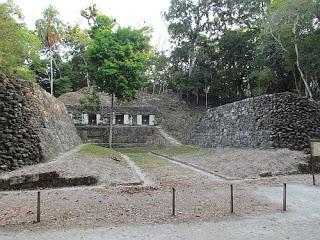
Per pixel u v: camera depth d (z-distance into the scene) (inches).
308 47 1008.2
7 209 347.3
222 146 1055.0
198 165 767.1
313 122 773.9
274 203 381.4
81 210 345.4
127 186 491.8
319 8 901.8
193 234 267.4
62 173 499.8
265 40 1134.4
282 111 770.8
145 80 1254.3
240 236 262.2
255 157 693.3
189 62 1728.6
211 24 1692.9
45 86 1918.1
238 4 1560.0
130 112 1567.4
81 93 1797.5
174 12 1672.0
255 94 1529.3
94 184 498.6
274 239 254.4
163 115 1644.9
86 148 894.4
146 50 1412.4
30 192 443.2
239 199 405.7
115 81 1176.8
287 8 933.8
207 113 1315.2
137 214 331.3
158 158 975.6
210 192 457.4
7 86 607.5
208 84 1740.9
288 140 746.2
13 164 538.6
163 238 257.4
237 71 1633.9
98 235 265.1
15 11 902.4
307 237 258.4
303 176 579.2
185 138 1478.8
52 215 324.8
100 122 1536.7
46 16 1416.1
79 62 2003.0
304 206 365.1
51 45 1523.1
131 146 1370.6
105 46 1168.2
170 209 352.5
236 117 984.9
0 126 565.3
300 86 1216.8
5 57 895.7
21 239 255.0
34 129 592.4
